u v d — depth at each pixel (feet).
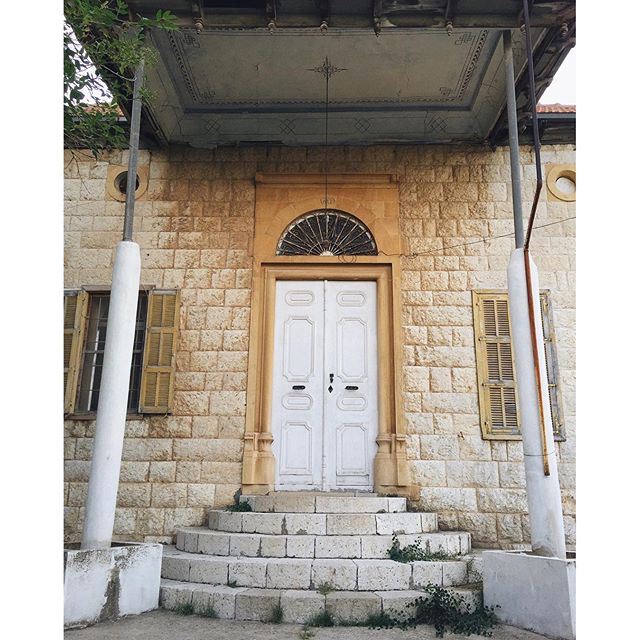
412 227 23.41
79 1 14.65
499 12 17.51
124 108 20.75
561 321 22.52
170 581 16.38
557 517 14.88
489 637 13.50
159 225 23.62
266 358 22.38
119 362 16.31
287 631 13.74
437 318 22.56
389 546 17.02
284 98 23.53
